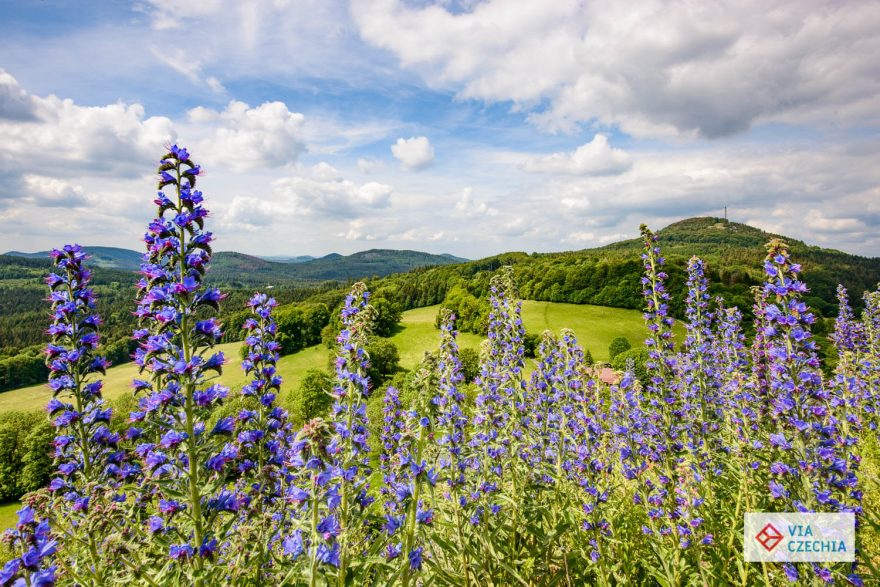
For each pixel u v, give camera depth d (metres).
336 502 5.39
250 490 7.14
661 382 9.30
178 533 5.21
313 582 4.56
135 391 6.58
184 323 5.29
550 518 8.55
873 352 15.12
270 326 7.86
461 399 7.23
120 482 6.94
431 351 6.94
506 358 9.77
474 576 7.21
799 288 6.32
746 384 8.91
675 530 7.35
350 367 6.32
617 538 7.95
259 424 7.44
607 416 10.36
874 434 11.79
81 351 6.84
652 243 10.04
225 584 5.07
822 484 6.00
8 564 4.72
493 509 8.05
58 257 7.00
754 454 7.95
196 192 5.64
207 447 5.25
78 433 6.82
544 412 9.67
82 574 5.34
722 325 12.96
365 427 6.37
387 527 5.91
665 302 10.04
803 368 6.33
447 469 7.26
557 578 7.79
